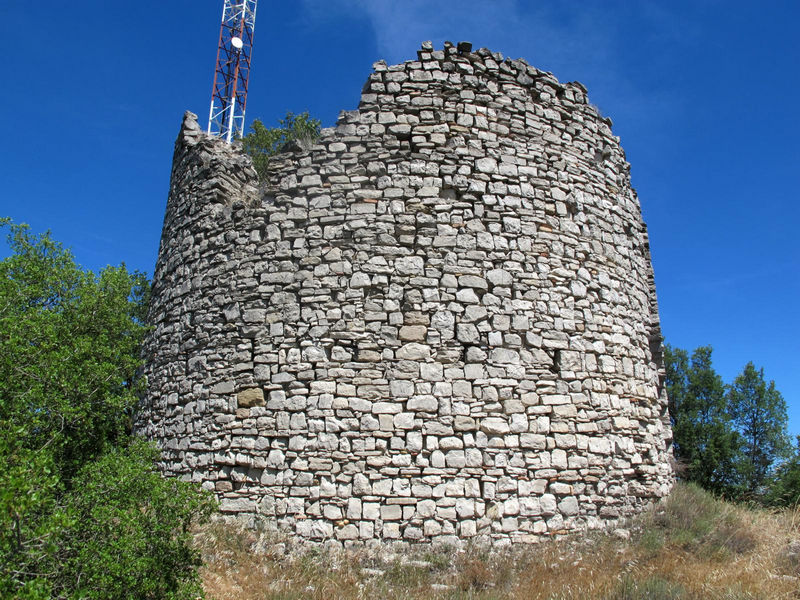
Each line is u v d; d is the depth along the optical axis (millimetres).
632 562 9141
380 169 11227
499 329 10750
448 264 10852
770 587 8062
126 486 6855
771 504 19734
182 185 14062
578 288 11633
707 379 24922
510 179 11633
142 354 13945
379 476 9781
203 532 9344
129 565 6074
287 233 11188
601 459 10914
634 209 14055
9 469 5441
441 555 9281
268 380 10523
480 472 10000
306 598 7902
